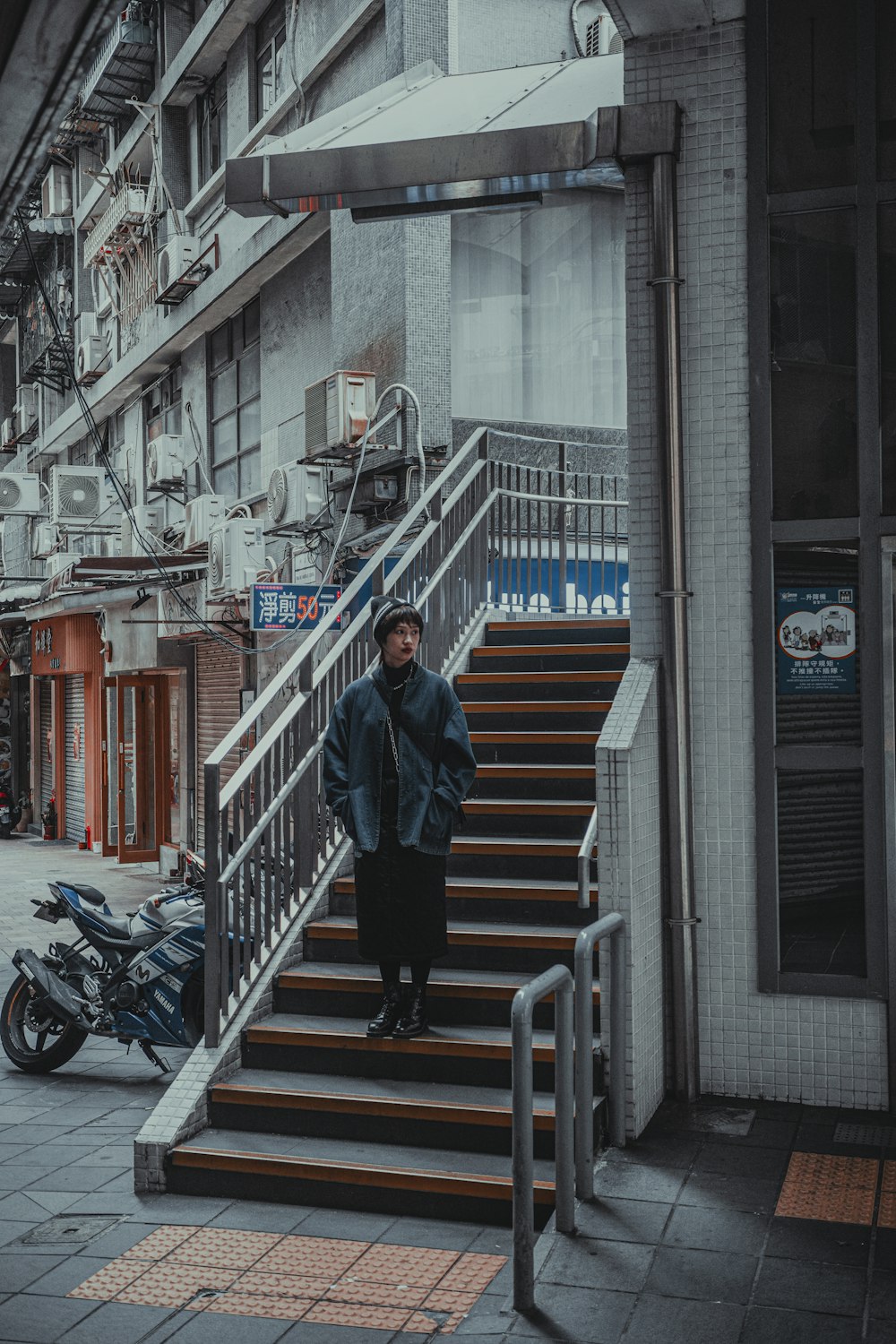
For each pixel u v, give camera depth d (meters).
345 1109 4.98
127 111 19.92
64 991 6.93
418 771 5.20
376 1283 4.07
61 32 2.78
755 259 5.56
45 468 27.70
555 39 11.55
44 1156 5.57
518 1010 3.84
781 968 5.50
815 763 5.44
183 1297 4.04
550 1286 3.93
